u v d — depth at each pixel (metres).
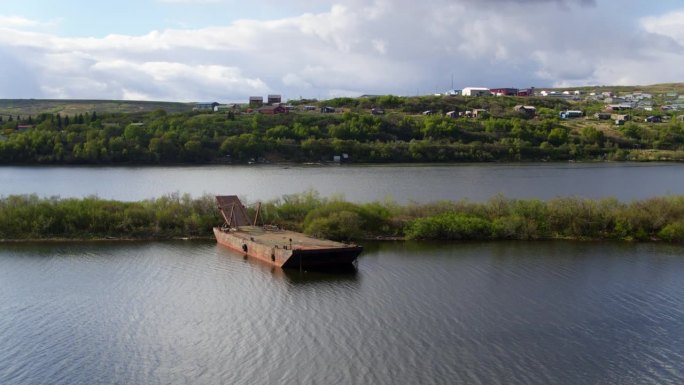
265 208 96.94
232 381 44.22
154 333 53.09
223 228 89.44
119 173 191.38
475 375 45.12
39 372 45.72
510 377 44.91
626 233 93.12
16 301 61.31
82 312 58.22
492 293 64.38
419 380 44.25
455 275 71.31
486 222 93.25
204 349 49.69
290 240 74.50
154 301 61.47
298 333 52.88
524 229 93.00
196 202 97.00
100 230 91.44
